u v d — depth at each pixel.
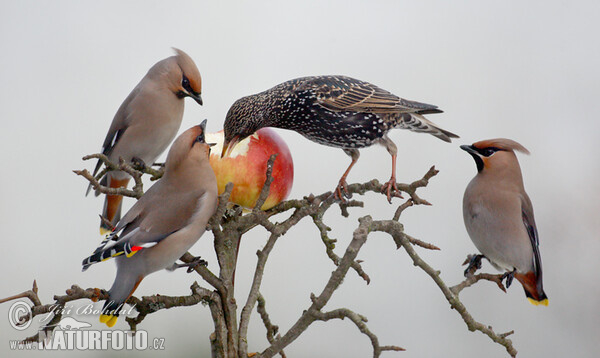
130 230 6.91
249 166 7.57
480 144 9.46
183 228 6.90
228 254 6.95
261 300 7.45
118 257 6.87
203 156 7.20
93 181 7.26
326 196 7.78
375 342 6.24
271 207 7.85
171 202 7.00
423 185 7.41
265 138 7.85
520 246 9.23
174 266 7.18
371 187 7.93
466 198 9.55
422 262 7.21
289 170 7.91
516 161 9.38
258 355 6.68
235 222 7.09
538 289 9.58
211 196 7.10
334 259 7.68
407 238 7.20
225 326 6.63
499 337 7.25
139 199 7.34
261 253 7.27
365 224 6.85
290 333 6.58
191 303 6.48
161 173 8.53
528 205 9.38
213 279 6.70
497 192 9.21
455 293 7.28
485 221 9.30
